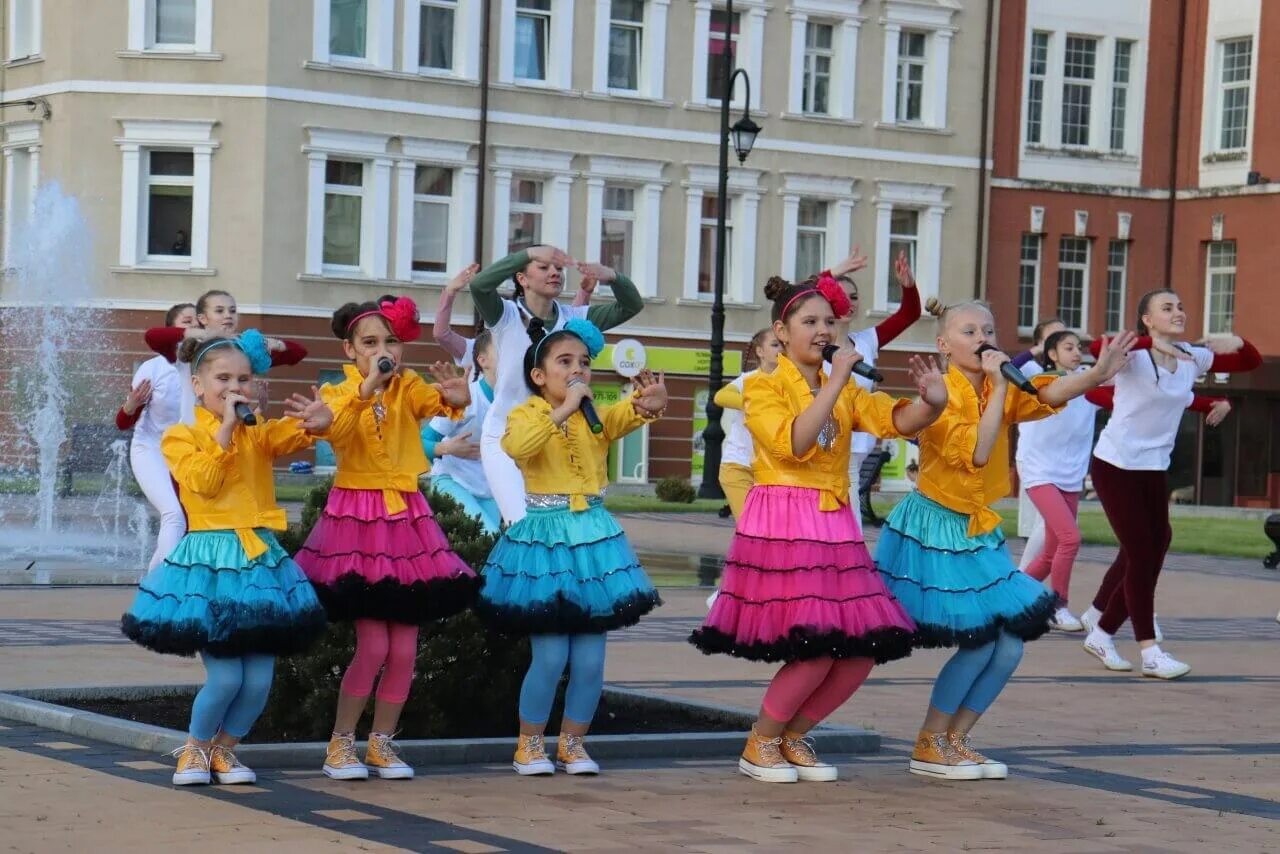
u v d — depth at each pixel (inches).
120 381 1649.9
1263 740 442.9
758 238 1913.1
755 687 488.7
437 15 1750.7
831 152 1940.2
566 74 1806.1
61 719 384.8
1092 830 325.1
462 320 1760.6
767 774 362.0
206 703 331.0
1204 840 320.5
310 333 1678.2
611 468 1850.4
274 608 330.0
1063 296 2087.8
